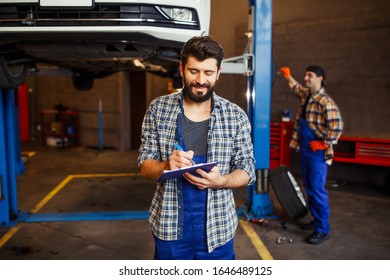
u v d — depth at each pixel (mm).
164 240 1748
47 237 3652
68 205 4684
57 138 8836
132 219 4184
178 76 4070
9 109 4012
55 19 2779
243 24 6492
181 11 2883
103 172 6531
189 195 1732
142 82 8680
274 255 3275
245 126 1812
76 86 5656
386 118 5277
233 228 1837
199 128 1748
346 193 5223
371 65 5359
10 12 2812
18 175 6289
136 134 8789
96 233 3766
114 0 2734
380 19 5215
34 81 9781
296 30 6059
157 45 2990
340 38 5625
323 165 3482
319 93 3479
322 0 5758
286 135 6031
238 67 3906
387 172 5223
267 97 3990
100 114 8391
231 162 1831
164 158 1758
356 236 3703
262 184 4145
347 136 5590
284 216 4246
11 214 4070
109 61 3932
